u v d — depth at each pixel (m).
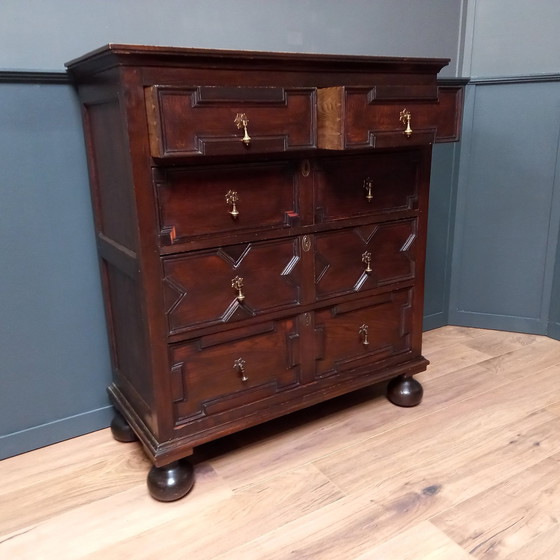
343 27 1.69
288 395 1.35
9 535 1.15
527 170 1.96
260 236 1.20
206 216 1.12
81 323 1.46
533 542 1.10
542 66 1.88
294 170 1.21
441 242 2.10
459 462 1.35
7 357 1.37
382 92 1.15
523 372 1.82
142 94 0.98
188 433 1.21
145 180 1.03
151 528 1.16
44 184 1.33
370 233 1.38
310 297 1.32
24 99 1.26
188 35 1.42
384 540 1.11
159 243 1.08
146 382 1.20
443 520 1.16
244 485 1.28
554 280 2.02
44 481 1.32
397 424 1.52
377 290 1.44
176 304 1.13
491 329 2.18
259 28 1.53
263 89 1.05
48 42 1.26
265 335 1.28
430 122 1.26
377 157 1.33
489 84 1.94
